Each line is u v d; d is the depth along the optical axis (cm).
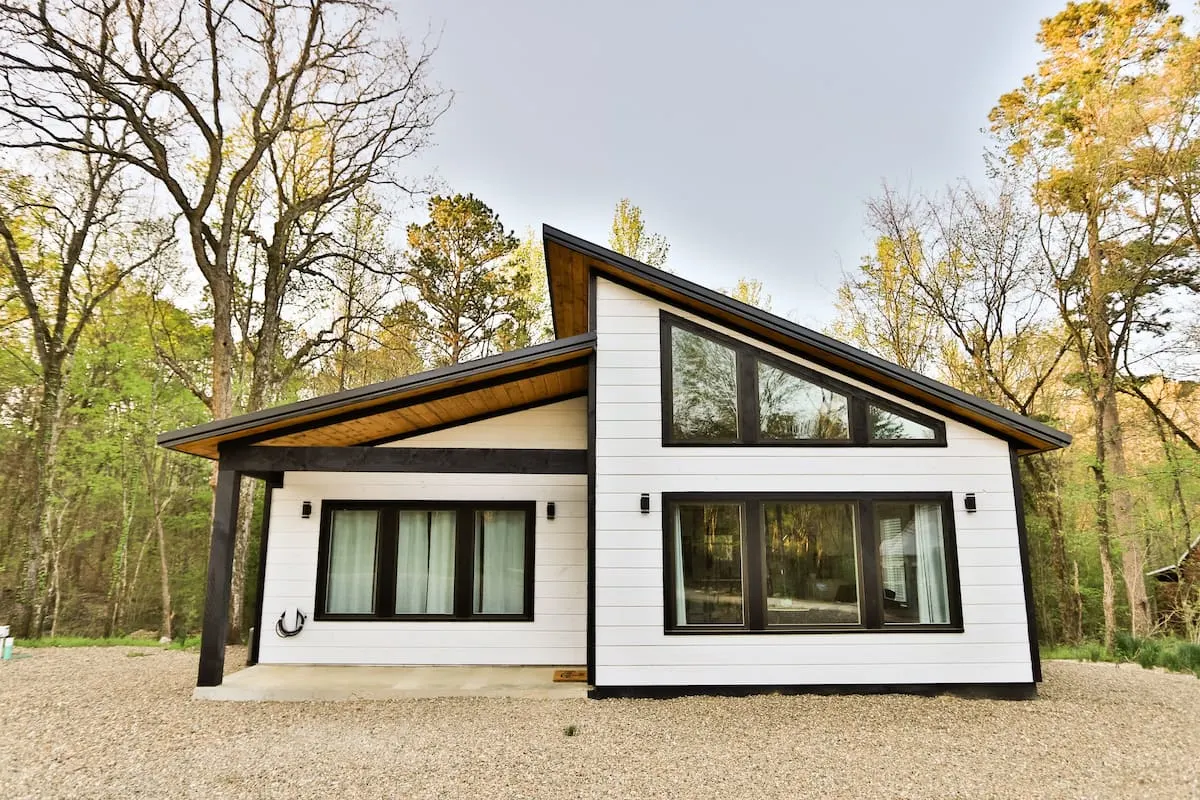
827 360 782
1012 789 472
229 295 1456
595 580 744
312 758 535
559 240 769
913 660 736
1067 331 1795
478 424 962
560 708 687
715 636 737
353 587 909
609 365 788
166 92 1428
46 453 1520
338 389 2230
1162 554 1828
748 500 764
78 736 593
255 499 1861
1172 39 1619
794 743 575
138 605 2067
